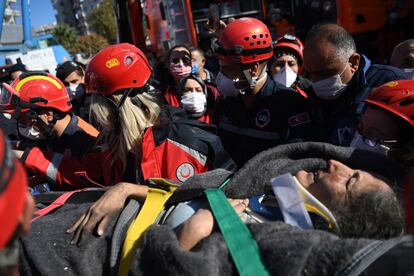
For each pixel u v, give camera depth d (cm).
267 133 190
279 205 109
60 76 342
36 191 170
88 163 173
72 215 129
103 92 159
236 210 115
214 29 310
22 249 123
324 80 167
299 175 116
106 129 167
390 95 129
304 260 92
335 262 90
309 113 182
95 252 118
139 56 165
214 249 96
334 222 104
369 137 132
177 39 597
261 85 194
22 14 611
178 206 120
